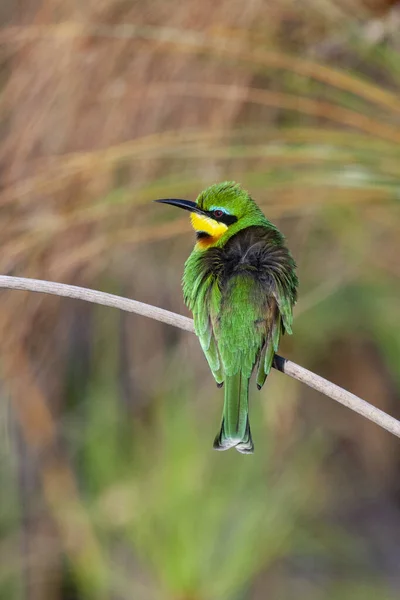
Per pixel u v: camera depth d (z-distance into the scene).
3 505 14.99
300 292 15.08
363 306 16.48
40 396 14.16
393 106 10.38
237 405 9.74
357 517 18.48
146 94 11.90
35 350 13.80
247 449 9.62
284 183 10.84
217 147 11.13
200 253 10.47
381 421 9.05
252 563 12.40
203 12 11.46
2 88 12.49
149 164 11.92
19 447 14.56
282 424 14.45
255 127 11.82
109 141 12.05
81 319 14.45
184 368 14.18
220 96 11.66
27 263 11.99
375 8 10.69
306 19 11.12
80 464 14.23
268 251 10.30
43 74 12.14
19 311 12.81
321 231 14.61
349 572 17.73
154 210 12.06
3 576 15.07
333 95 10.96
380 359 17.36
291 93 11.80
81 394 14.45
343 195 10.70
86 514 13.19
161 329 14.63
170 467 12.44
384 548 18.22
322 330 16.56
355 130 11.40
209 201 10.84
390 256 14.77
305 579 17.34
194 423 12.91
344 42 10.97
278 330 9.94
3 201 11.49
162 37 11.29
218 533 12.26
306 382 9.62
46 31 11.84
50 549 15.07
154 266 14.22
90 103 12.09
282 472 13.88
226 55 11.19
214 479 12.41
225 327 9.88
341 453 18.44
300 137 10.70
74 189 11.71
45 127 12.16
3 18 13.22
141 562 12.84
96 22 11.84
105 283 14.23
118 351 14.61
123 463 13.09
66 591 15.09
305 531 16.42
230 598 12.47
